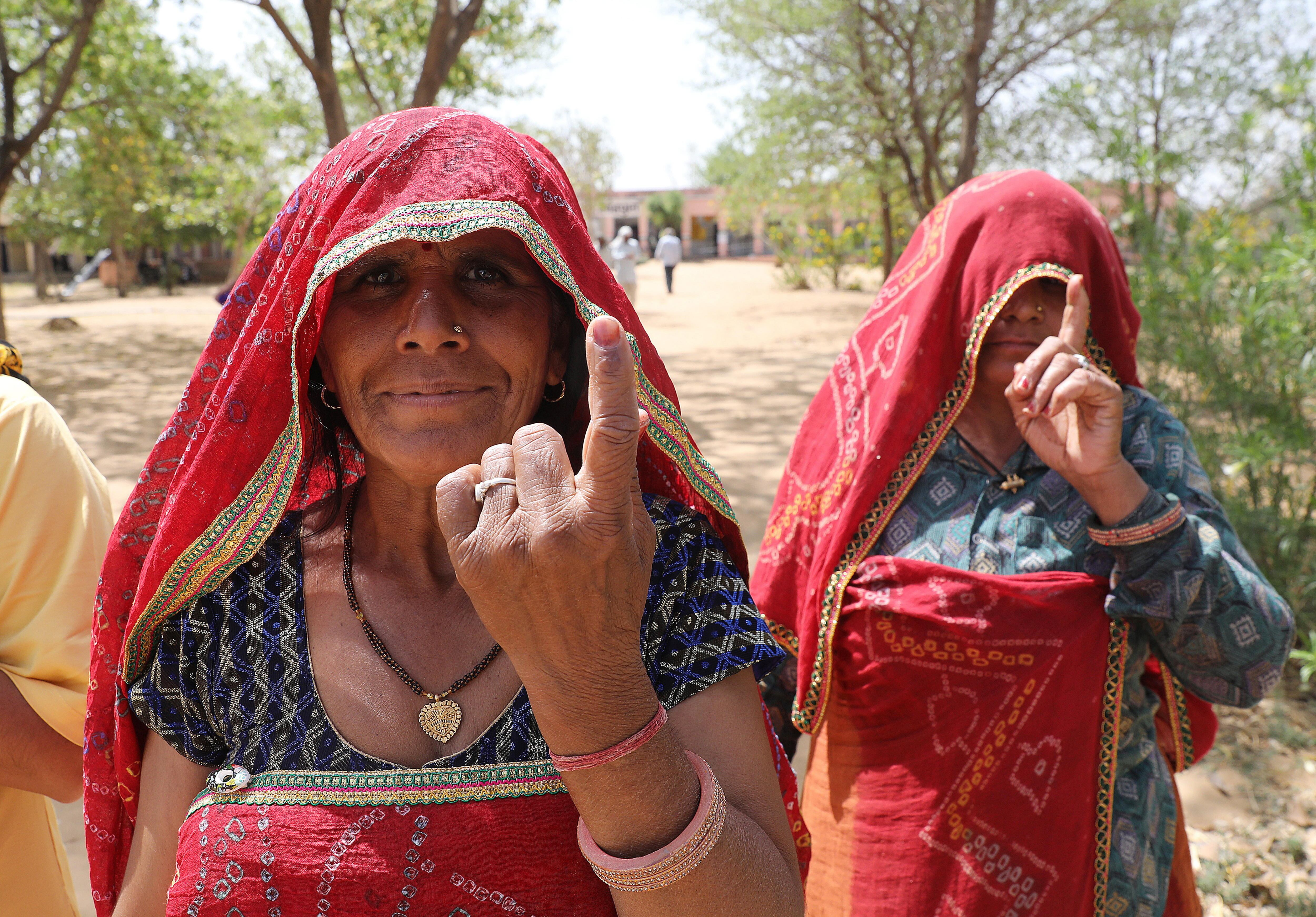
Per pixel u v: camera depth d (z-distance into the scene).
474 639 1.14
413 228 1.05
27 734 1.51
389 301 1.15
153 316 23.55
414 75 14.70
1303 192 3.99
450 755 1.08
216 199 17.70
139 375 13.28
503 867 1.04
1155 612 1.74
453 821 1.04
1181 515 1.75
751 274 35.41
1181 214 4.29
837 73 14.19
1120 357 2.05
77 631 1.54
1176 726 1.97
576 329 1.28
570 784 0.96
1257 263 4.09
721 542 1.23
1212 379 4.17
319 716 1.11
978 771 1.81
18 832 1.68
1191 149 6.23
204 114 16.39
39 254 31.81
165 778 1.17
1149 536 1.73
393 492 1.21
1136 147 4.38
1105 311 2.04
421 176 1.10
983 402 2.05
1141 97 9.97
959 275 2.04
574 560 0.88
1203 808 3.22
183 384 12.53
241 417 1.17
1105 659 1.81
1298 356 3.99
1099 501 1.78
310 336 1.15
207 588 1.20
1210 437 4.17
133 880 1.17
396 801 1.05
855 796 1.93
